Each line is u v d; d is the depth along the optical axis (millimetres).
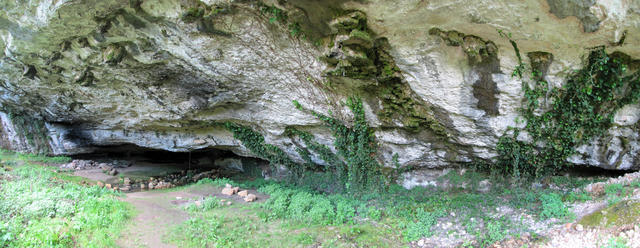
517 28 5188
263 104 9781
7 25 7469
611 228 5418
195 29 6707
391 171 10570
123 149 19453
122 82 9914
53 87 11523
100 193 10383
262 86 8805
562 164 7754
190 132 13969
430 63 6375
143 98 10742
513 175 8727
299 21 6168
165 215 9148
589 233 5613
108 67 8758
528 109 6664
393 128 9148
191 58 7805
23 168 13781
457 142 8453
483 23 5254
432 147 9219
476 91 6598
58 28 7145
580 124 6578
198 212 9375
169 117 11727
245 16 6391
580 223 5965
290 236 7836
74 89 11227
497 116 7000
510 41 5516
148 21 6797
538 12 4828
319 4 5586
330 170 12242
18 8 6648
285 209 9461
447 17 5320
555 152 7391
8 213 7934
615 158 6773
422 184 10336
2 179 11375
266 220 8875
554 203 6836
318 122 9844
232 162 17531
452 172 9953
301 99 8984
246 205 10125
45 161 16797
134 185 14688
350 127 9562
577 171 8070
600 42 5102
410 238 7387
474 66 6195
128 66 8625
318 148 11297
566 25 4938
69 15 6512
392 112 8391
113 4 6238
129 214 8891
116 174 16500
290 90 8766
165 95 10000
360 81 7477
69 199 9117
